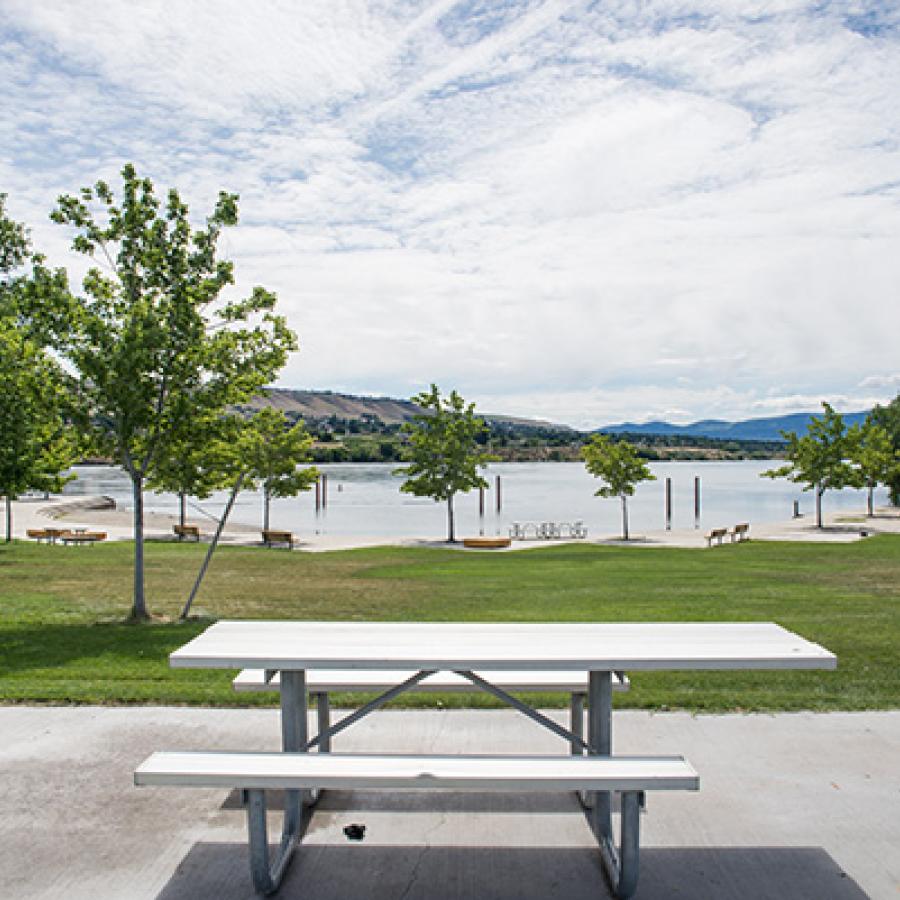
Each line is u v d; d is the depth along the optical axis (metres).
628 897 3.24
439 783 3.18
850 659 7.12
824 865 3.52
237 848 3.71
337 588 15.48
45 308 10.57
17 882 3.40
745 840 3.75
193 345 10.87
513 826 3.95
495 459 37.72
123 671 6.91
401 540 36.12
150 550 26.12
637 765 3.32
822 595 13.12
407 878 3.45
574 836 3.84
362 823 3.98
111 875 3.46
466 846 3.74
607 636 4.09
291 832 3.72
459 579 17.47
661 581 16.25
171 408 10.91
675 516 56.53
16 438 18.41
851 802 4.13
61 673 6.82
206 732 5.19
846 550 25.84
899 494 61.44
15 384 11.08
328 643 3.93
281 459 38.62
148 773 3.23
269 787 3.20
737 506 68.81
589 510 63.03
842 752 4.79
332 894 3.32
